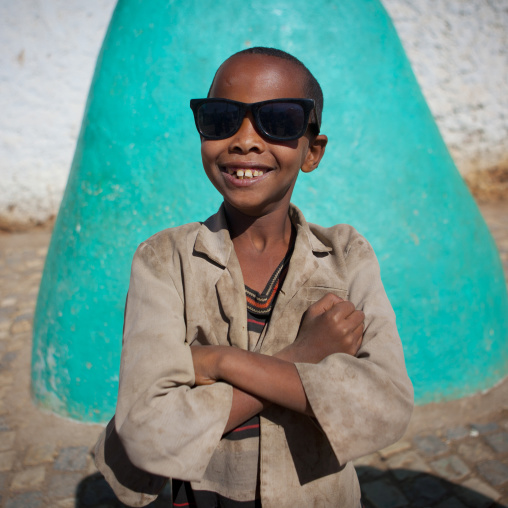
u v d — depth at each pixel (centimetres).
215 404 104
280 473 111
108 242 264
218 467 116
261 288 120
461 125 747
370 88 260
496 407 287
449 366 284
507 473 247
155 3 259
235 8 245
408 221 266
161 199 253
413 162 272
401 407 106
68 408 288
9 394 320
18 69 655
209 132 112
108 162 265
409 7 712
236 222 122
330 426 101
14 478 255
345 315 111
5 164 673
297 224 124
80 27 657
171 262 121
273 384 104
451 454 261
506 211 708
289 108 107
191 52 245
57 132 678
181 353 109
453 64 729
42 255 601
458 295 281
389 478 250
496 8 714
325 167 252
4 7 637
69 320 278
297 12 246
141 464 101
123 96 260
